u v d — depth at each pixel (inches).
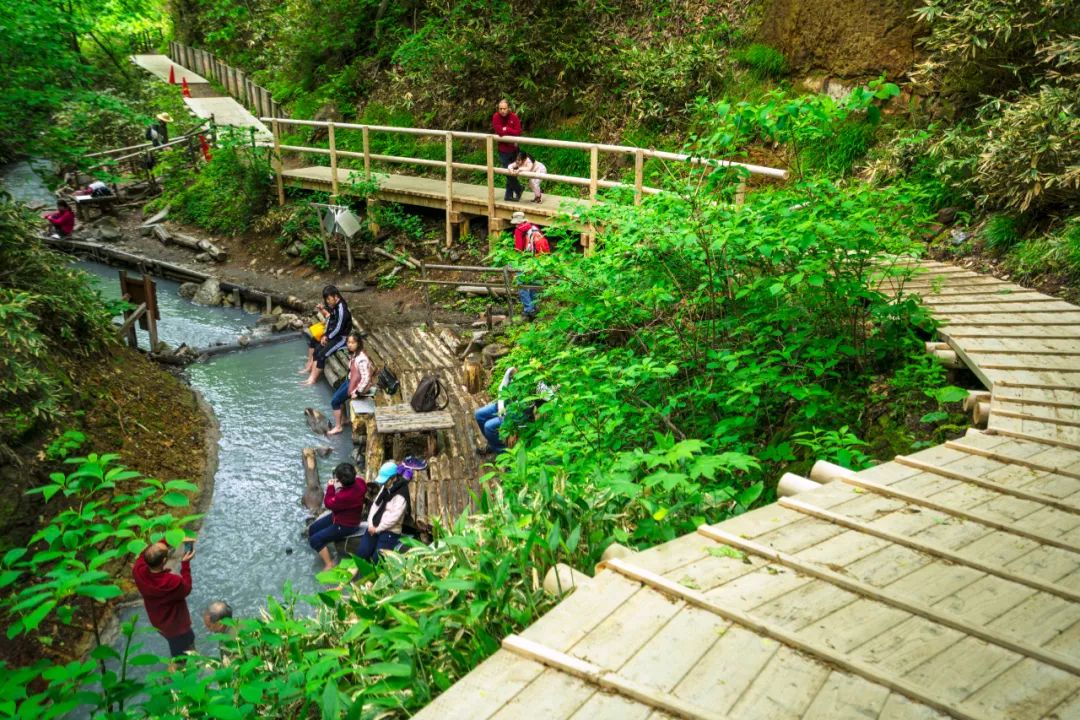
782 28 505.4
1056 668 87.0
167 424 394.0
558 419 227.1
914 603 99.3
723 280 262.4
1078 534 121.2
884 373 247.3
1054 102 316.8
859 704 80.1
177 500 159.5
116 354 429.1
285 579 295.6
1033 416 173.5
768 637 92.4
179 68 1142.3
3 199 415.5
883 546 117.7
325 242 590.9
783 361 247.3
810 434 227.1
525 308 449.4
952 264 326.3
